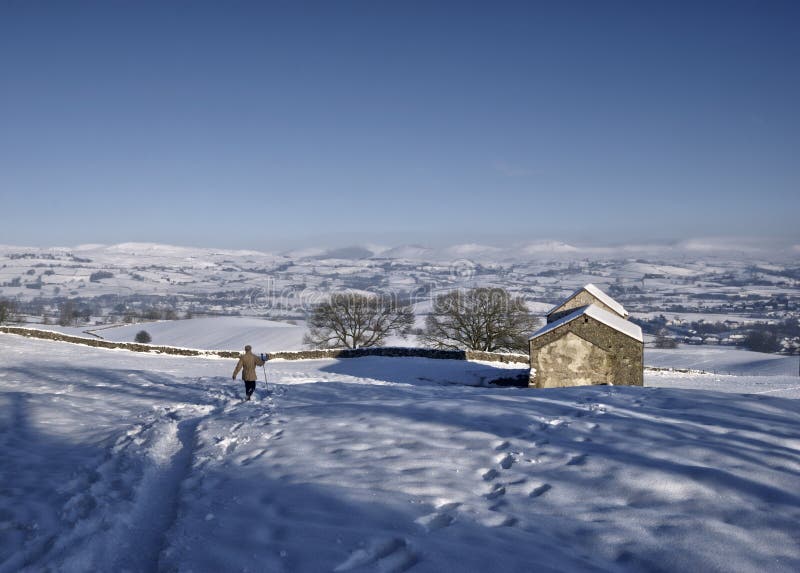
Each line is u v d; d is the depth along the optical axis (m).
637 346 30.44
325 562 6.50
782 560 6.20
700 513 7.41
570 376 31.14
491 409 13.14
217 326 102.75
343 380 31.62
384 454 10.56
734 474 8.47
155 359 43.59
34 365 33.22
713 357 84.12
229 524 7.89
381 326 63.62
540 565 6.17
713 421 11.34
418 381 38.72
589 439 10.64
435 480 9.06
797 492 7.85
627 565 6.30
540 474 9.13
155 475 10.98
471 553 6.48
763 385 39.22
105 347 51.50
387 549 6.79
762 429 10.68
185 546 7.29
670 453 9.55
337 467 10.02
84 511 8.78
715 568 6.06
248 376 19.75
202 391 22.47
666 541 6.71
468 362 45.78
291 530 7.48
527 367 45.31
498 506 8.07
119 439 13.47
